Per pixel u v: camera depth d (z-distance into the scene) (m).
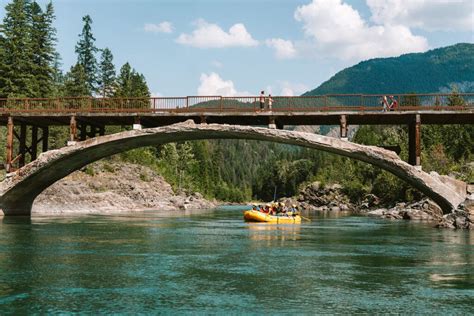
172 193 91.31
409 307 14.14
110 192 72.06
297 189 150.75
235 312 13.56
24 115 42.78
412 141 41.88
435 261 21.73
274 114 39.59
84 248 25.06
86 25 106.12
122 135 41.06
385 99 38.50
